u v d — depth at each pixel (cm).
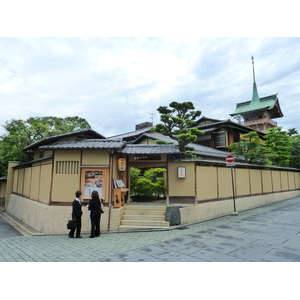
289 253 567
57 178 948
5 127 1783
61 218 907
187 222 929
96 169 926
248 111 4397
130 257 550
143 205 1001
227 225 900
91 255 575
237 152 1653
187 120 1115
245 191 1369
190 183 1002
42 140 1223
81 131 1288
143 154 1017
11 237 873
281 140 2128
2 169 2070
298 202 1644
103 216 884
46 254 601
